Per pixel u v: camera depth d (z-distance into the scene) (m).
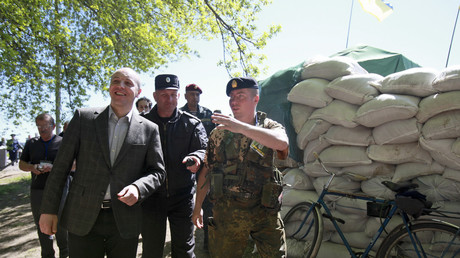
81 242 1.78
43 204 1.72
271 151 1.86
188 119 2.68
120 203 1.81
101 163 1.80
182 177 2.54
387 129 2.72
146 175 1.93
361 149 2.94
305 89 3.26
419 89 2.62
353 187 3.04
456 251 2.30
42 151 3.27
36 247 3.98
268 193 1.83
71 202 1.77
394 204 2.54
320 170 3.21
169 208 2.51
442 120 2.41
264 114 2.02
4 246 4.05
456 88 2.38
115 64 7.65
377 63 4.47
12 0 5.30
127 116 1.92
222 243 1.87
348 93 2.96
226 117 1.57
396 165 2.86
